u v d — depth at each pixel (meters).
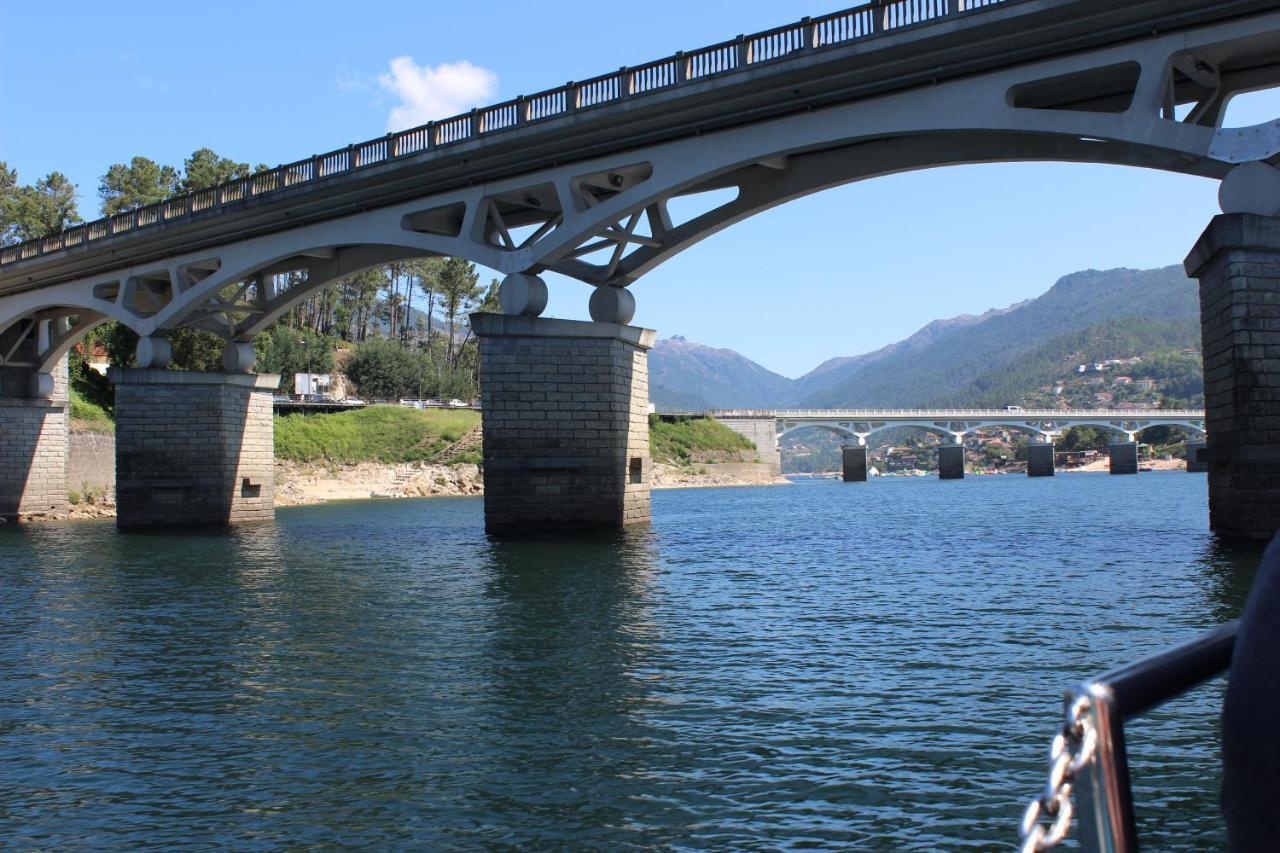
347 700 14.07
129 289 53.22
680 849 8.70
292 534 45.50
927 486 122.56
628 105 35.38
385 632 19.34
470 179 40.50
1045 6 28.11
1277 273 26.41
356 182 42.44
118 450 50.72
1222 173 27.67
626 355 40.53
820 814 9.40
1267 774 1.70
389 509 70.94
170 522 51.53
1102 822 1.69
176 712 13.62
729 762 10.98
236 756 11.59
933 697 13.51
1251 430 26.36
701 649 17.19
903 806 9.53
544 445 38.62
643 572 28.23
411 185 42.00
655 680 14.91
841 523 49.12
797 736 11.86
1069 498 73.19
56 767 11.31
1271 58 29.27
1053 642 16.94
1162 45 27.83
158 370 51.34
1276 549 1.78
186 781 10.75
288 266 51.69
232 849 8.91
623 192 36.78
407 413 104.00
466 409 111.19
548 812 9.63
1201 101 31.16
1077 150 31.08
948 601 21.81
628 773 10.70
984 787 9.98
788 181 36.41
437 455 100.00
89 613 22.62
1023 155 32.16
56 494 65.25
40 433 64.31
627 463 40.53
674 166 36.03
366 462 96.31
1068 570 26.33
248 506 54.16
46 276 56.34
